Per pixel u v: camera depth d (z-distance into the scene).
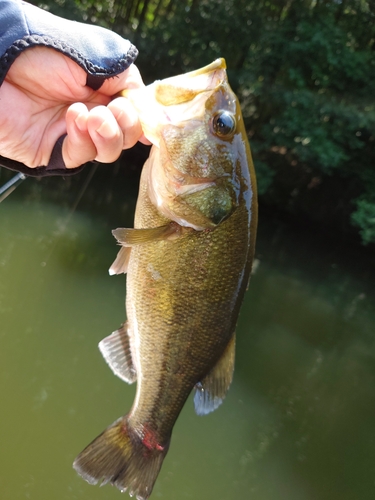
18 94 0.24
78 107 0.22
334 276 1.65
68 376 0.75
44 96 0.25
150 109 0.25
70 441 0.64
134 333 0.28
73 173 0.27
